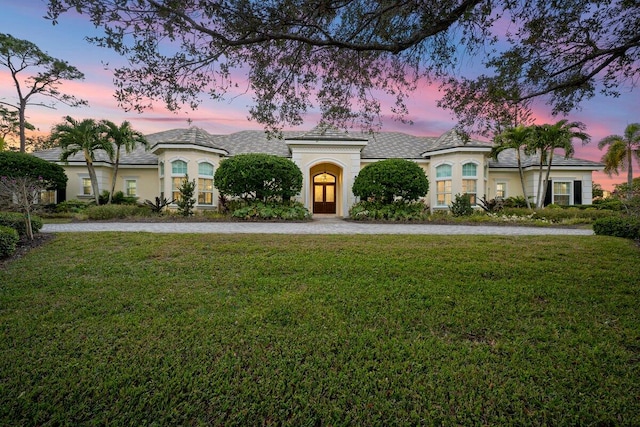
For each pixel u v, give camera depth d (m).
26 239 7.47
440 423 2.41
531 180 19.98
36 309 4.16
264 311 4.08
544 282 5.00
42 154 19.77
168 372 2.94
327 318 3.94
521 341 3.43
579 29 4.35
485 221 13.67
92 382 2.80
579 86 4.96
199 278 5.23
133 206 15.07
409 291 4.68
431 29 3.93
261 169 13.27
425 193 14.40
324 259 6.17
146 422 2.41
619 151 22.84
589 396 2.64
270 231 9.80
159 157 18.12
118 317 3.93
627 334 3.53
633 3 4.01
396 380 2.84
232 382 2.83
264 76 4.71
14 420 2.41
